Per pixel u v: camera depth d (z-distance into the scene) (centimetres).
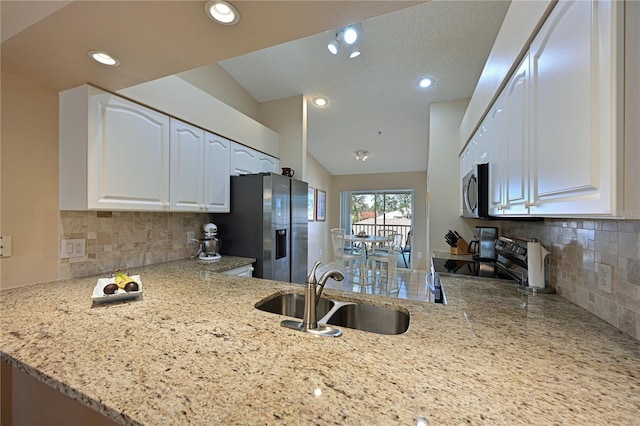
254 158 300
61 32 109
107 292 124
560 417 55
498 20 221
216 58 129
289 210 291
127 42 116
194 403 60
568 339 90
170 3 93
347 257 479
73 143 155
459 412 57
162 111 191
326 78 311
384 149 506
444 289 155
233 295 139
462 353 81
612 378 69
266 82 322
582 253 119
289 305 152
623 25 61
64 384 67
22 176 147
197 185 223
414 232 609
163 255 227
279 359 77
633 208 60
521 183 121
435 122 340
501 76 146
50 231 158
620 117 61
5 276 142
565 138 83
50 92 156
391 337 92
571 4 80
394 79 305
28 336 91
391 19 225
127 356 79
